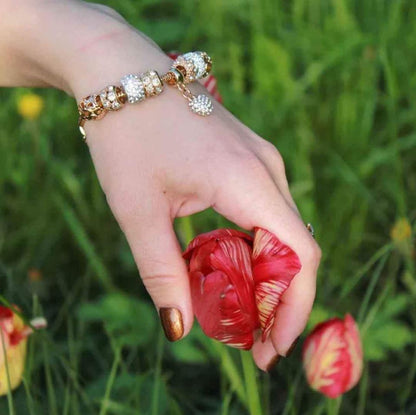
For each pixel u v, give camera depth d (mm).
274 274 492
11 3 554
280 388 755
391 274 774
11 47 560
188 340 700
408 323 800
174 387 762
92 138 529
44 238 882
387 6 1047
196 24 1046
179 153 509
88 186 923
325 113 934
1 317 560
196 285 497
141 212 511
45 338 596
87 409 698
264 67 920
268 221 502
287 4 1113
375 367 777
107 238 879
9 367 566
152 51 537
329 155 880
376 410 747
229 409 726
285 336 527
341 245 833
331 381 583
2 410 681
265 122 904
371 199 817
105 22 543
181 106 519
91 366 775
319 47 986
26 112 894
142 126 517
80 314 720
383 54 841
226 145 511
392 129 858
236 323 495
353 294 818
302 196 816
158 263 508
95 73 529
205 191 507
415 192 872
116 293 740
